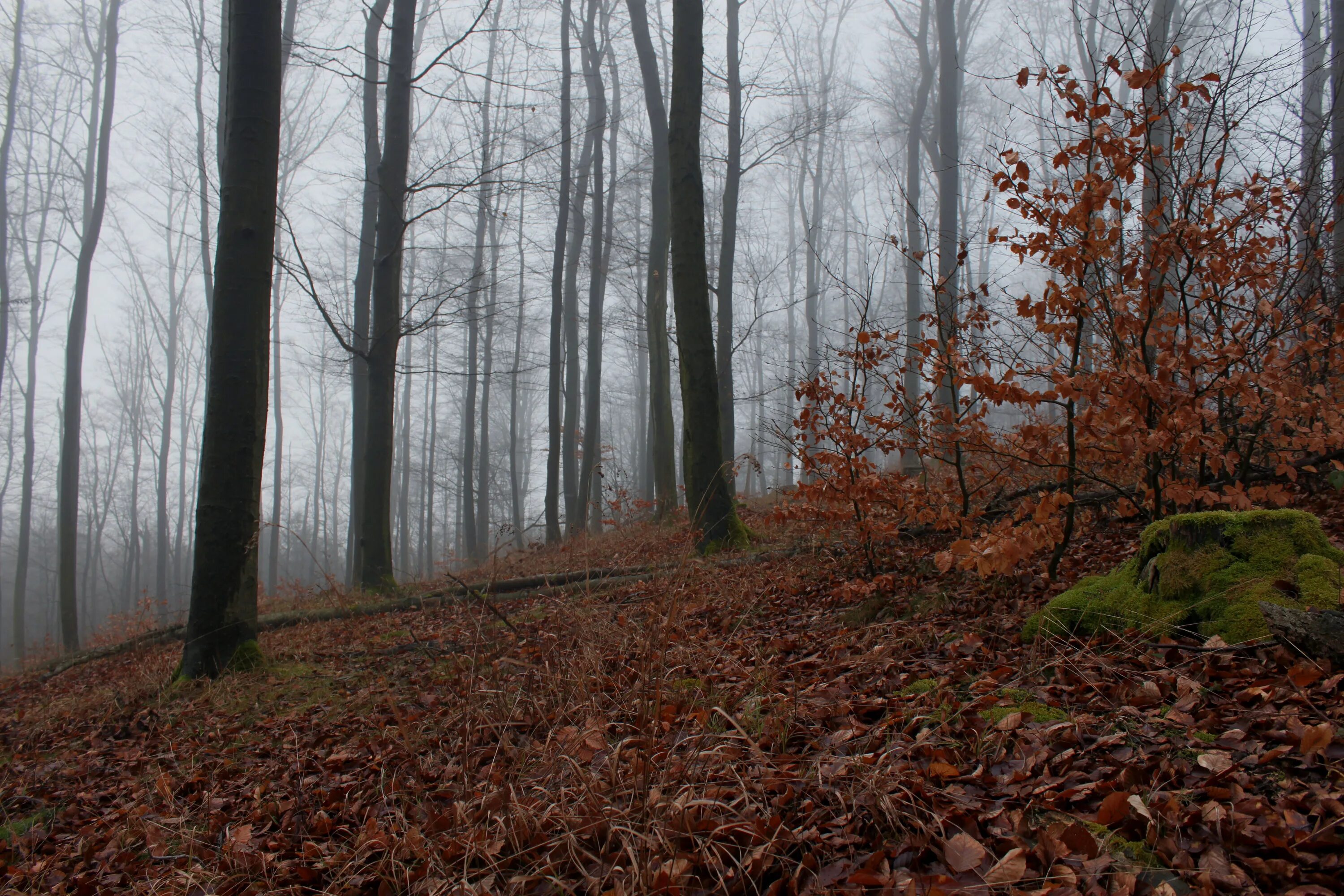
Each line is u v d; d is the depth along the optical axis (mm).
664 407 15594
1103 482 4656
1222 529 3375
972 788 2318
